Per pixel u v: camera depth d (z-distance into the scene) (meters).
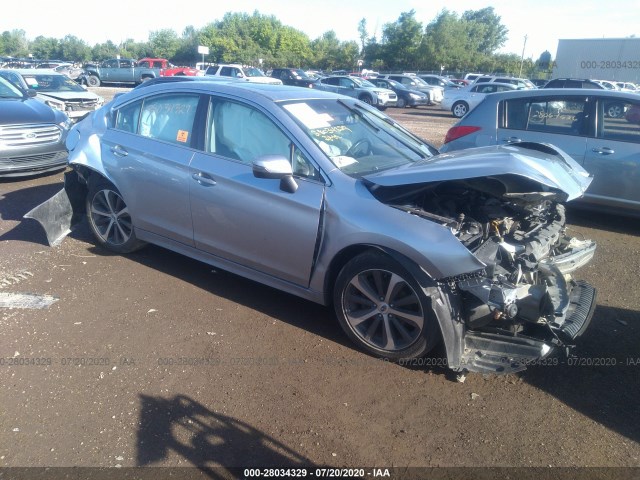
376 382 3.46
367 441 2.95
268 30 76.50
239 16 80.81
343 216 3.61
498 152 3.91
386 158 4.25
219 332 4.00
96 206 5.35
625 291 4.96
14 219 6.48
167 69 36.78
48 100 13.40
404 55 66.69
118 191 5.07
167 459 2.79
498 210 3.78
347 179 3.73
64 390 3.31
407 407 3.23
